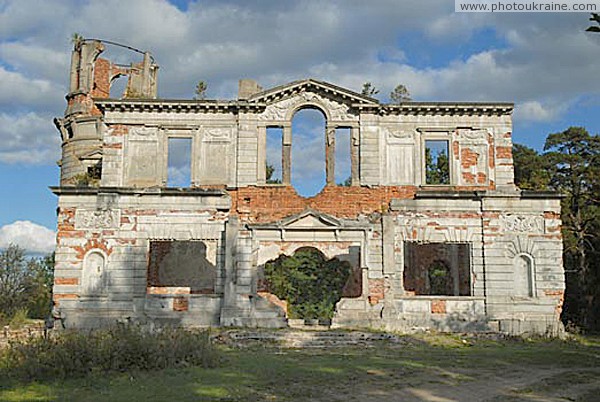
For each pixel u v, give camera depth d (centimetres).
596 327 4788
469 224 3866
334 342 3127
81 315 3706
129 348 2125
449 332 3628
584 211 5438
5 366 1953
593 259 5069
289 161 4269
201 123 4309
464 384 1998
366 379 2036
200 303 3712
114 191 3838
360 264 3728
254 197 4206
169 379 1908
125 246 3806
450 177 4238
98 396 1653
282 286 5941
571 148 5900
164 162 4259
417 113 4291
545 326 3725
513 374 2242
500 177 4225
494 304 3756
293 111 4309
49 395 1664
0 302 5128
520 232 3847
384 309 3638
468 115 4294
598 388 1969
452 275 4475
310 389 1839
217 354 2323
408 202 3888
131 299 3738
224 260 3803
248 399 1672
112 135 4275
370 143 4250
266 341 3134
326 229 3744
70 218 3819
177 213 3850
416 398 1748
